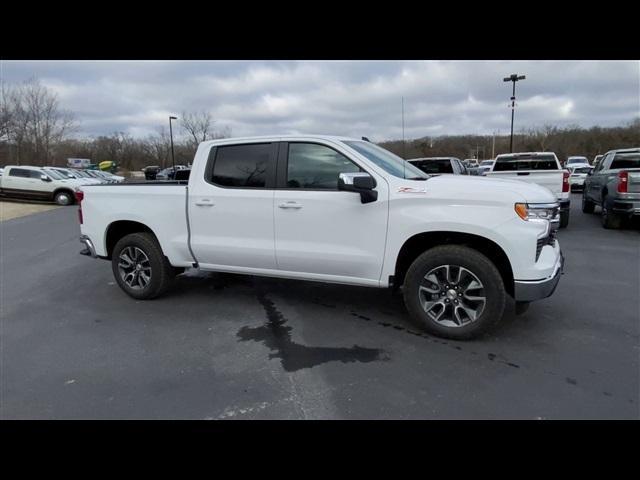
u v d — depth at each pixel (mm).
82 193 5203
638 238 8734
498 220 3457
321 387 3053
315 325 4188
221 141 4457
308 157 4086
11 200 20875
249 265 4430
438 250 3701
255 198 4211
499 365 3324
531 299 3494
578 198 19000
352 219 3875
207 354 3615
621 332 3922
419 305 3838
